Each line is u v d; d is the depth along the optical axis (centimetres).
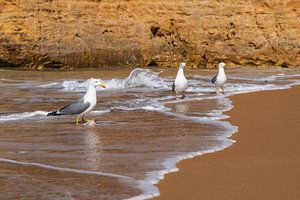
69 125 1198
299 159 843
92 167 791
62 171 766
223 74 1892
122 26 3725
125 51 3700
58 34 3472
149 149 921
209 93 1925
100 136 1054
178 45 3853
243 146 945
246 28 3897
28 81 2433
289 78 2689
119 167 791
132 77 2211
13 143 982
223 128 1141
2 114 1377
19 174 749
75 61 3497
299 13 3966
